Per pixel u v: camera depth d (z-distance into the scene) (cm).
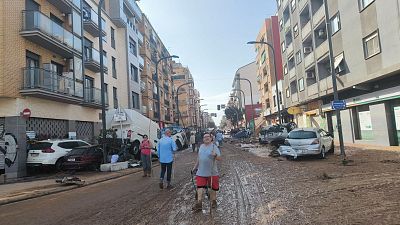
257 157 2300
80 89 2775
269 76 5922
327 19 1788
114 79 4012
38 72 2173
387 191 937
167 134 1253
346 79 2673
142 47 5722
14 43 2100
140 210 885
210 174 865
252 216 766
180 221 756
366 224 654
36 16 2189
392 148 2141
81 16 2981
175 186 1261
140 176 1695
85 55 3178
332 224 668
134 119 2609
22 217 884
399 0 1934
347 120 2950
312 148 1928
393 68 2016
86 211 911
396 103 2244
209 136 879
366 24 2323
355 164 1565
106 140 2189
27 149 2088
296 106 4275
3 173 2002
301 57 3909
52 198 1176
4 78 2002
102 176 1722
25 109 2028
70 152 2006
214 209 852
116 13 4169
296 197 939
